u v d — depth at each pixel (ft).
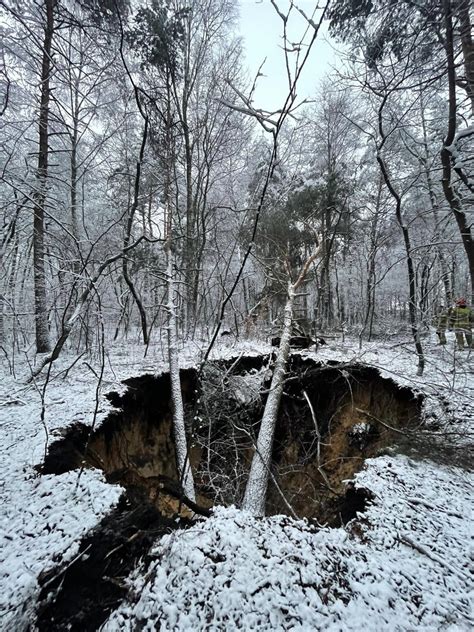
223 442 17.63
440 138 19.26
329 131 39.81
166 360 21.18
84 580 5.54
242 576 5.41
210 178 38.91
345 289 51.83
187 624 4.68
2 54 18.12
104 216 30.45
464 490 8.05
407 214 27.53
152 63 25.30
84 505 7.27
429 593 5.22
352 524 6.85
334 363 20.71
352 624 4.66
